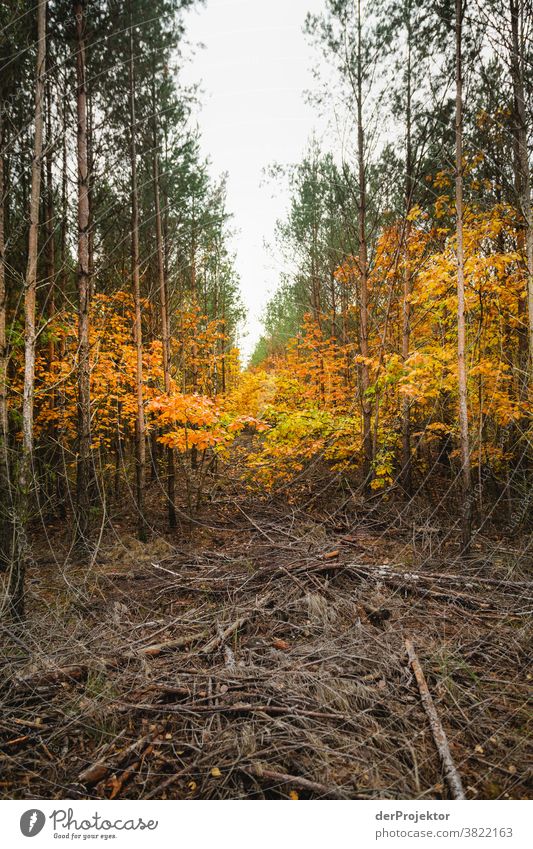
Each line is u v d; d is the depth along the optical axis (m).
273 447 7.56
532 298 4.94
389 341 8.44
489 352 6.30
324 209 9.02
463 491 5.08
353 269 8.41
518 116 5.02
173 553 5.84
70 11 5.13
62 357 7.03
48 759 2.38
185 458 7.94
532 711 2.67
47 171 6.44
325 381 10.38
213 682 2.99
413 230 6.85
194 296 11.41
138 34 5.64
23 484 3.78
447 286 5.52
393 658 3.15
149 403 5.89
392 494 7.45
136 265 6.39
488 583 4.43
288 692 2.81
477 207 5.89
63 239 6.07
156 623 3.89
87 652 3.31
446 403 7.32
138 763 2.33
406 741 2.38
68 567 5.34
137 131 6.61
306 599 4.02
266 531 6.49
